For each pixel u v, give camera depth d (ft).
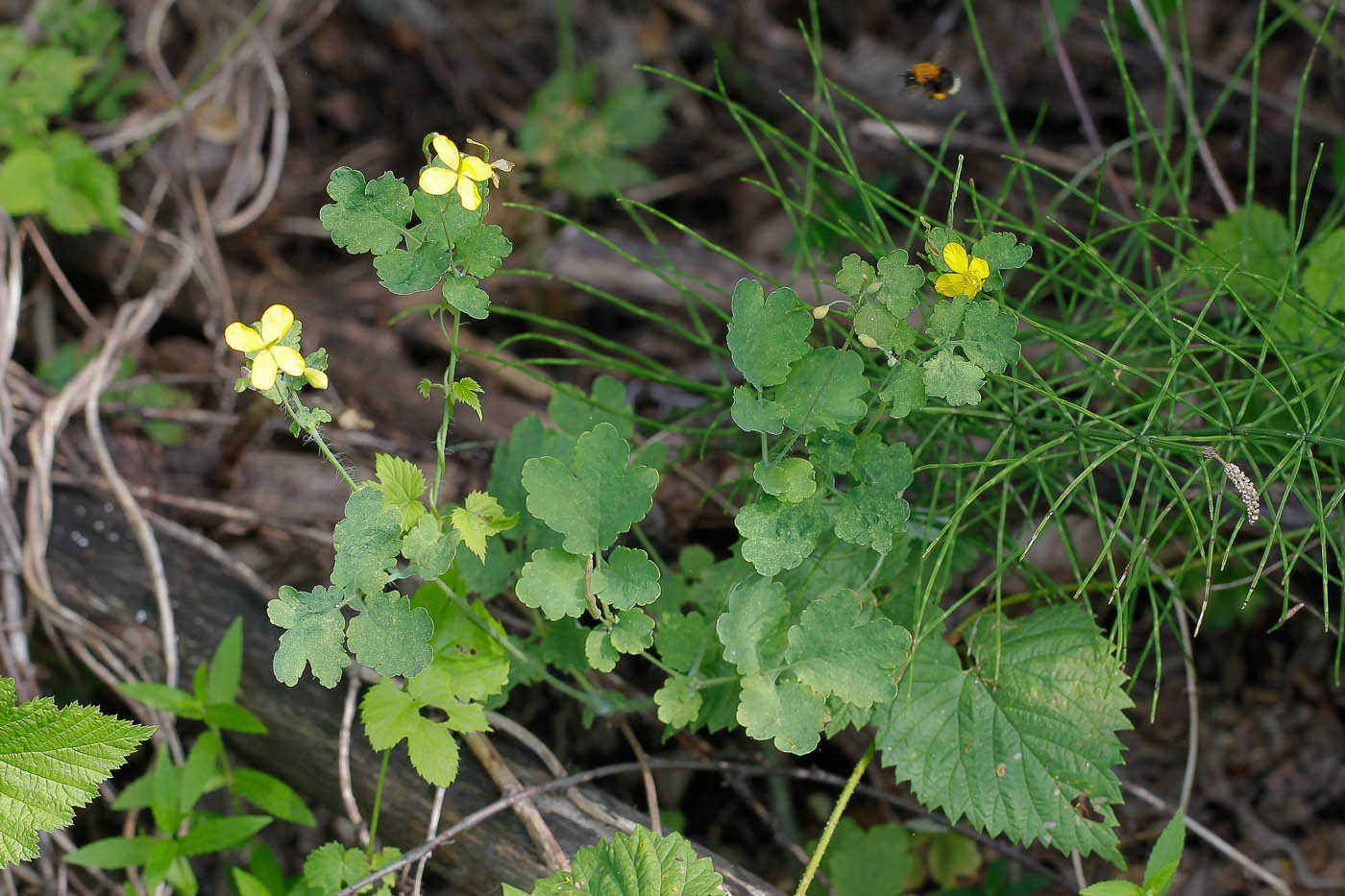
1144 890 3.78
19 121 4.94
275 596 4.29
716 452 4.51
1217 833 4.45
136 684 4.05
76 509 4.42
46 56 5.14
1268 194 5.32
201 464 4.59
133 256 5.21
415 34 6.56
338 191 3.72
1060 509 4.12
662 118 6.12
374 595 3.71
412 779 4.07
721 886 3.92
